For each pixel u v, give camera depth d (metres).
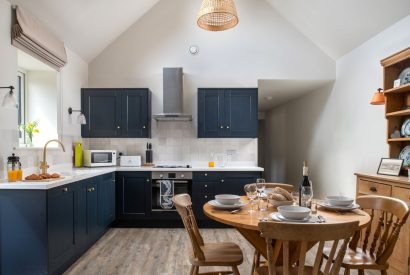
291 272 1.71
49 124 3.65
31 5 2.91
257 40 4.67
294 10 4.27
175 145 4.66
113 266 2.79
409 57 2.66
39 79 3.65
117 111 4.32
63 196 2.57
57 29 3.48
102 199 3.58
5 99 2.43
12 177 2.48
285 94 6.09
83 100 4.33
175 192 4.11
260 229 1.39
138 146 4.65
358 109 4.04
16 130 2.84
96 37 4.21
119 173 4.09
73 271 2.68
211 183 4.08
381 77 3.54
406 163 2.86
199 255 1.88
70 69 4.04
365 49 3.87
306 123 5.96
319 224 1.32
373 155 3.70
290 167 6.96
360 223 1.60
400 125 3.03
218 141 4.67
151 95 4.64
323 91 5.16
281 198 1.95
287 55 4.67
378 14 3.28
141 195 4.09
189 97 4.65
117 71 4.65
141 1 4.23
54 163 3.59
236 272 1.89
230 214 1.79
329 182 4.93
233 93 4.34
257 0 4.68
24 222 2.29
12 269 2.30
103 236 3.71
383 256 1.81
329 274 1.50
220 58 4.66
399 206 1.87
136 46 4.66
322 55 4.70
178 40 4.66
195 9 4.67
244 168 4.11
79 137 4.30
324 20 3.98
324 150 5.12
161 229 4.05
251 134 4.34
